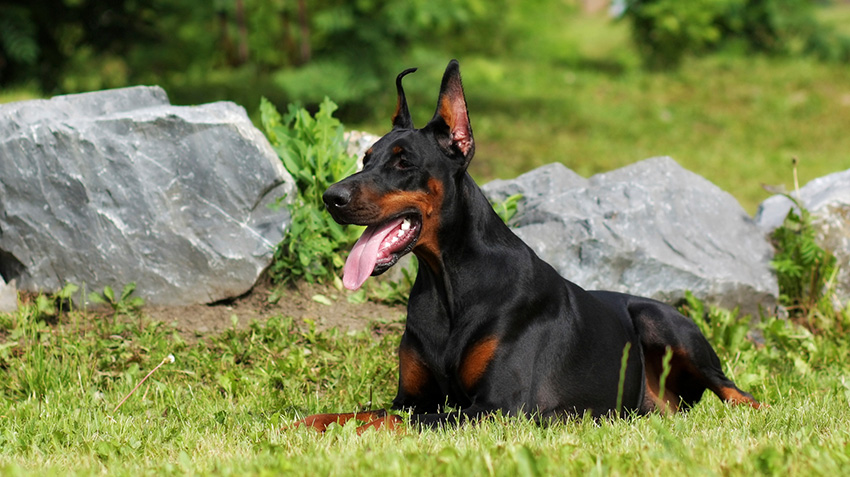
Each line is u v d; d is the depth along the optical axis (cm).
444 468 286
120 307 577
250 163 605
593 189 668
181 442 372
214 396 486
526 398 400
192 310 592
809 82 1933
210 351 546
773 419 406
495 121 1634
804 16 2223
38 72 1467
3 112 594
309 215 619
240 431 393
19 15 1386
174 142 598
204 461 329
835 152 1490
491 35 2077
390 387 511
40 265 588
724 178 1308
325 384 518
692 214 670
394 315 614
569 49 2316
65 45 1554
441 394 421
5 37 1369
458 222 405
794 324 662
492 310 402
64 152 583
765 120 1695
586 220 636
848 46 2202
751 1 2222
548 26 2302
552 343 414
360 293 630
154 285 590
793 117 1719
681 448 308
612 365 439
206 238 596
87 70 1700
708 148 1510
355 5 1375
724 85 1944
